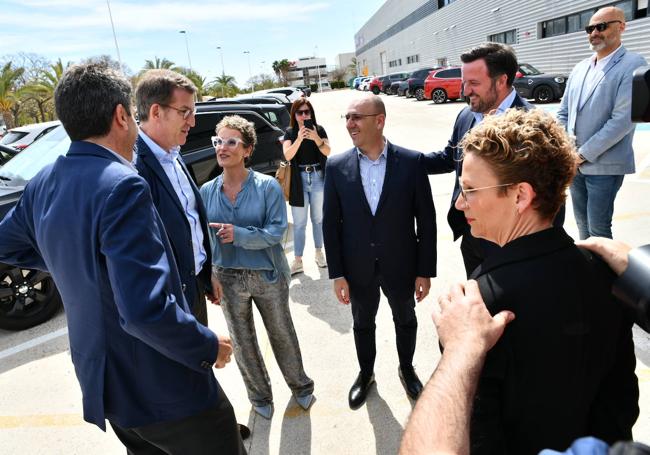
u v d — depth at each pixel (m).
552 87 14.90
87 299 1.24
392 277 2.23
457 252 4.36
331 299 3.68
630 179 6.16
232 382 2.77
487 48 2.20
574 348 0.84
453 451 0.70
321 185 4.14
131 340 1.26
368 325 2.40
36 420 2.54
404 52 44.38
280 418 2.40
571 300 0.84
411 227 2.21
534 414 0.87
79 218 1.20
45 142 4.43
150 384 1.29
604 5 15.01
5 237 1.43
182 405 1.33
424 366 2.72
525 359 0.84
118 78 1.32
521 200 0.92
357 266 2.24
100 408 1.28
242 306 2.27
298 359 2.40
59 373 2.98
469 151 0.97
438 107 18.81
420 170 2.16
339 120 19.02
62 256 1.24
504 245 0.95
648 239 4.22
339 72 86.69
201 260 2.06
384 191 2.12
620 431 0.92
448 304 0.91
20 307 3.52
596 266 0.91
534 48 19.55
